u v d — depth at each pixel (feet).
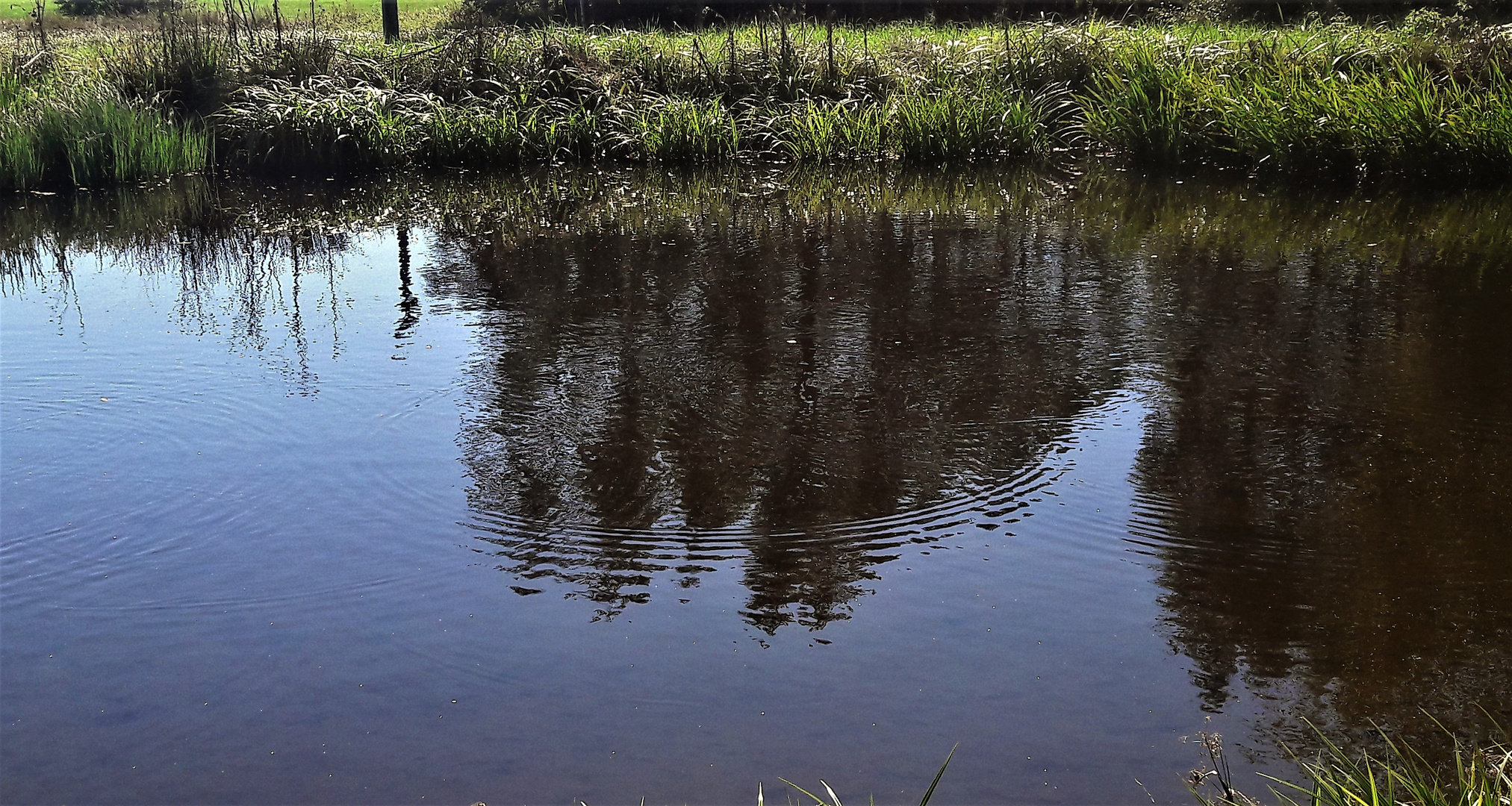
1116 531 13.33
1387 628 11.26
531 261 26.73
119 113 38.45
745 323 21.45
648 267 25.91
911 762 9.50
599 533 13.47
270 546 13.20
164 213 33.50
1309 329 20.53
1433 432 15.88
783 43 45.65
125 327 21.54
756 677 10.68
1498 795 7.98
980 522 13.62
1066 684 10.50
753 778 9.35
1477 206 30.55
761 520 13.75
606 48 47.83
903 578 12.37
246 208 34.35
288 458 15.47
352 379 18.54
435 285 24.70
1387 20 54.85
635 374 18.75
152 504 14.16
